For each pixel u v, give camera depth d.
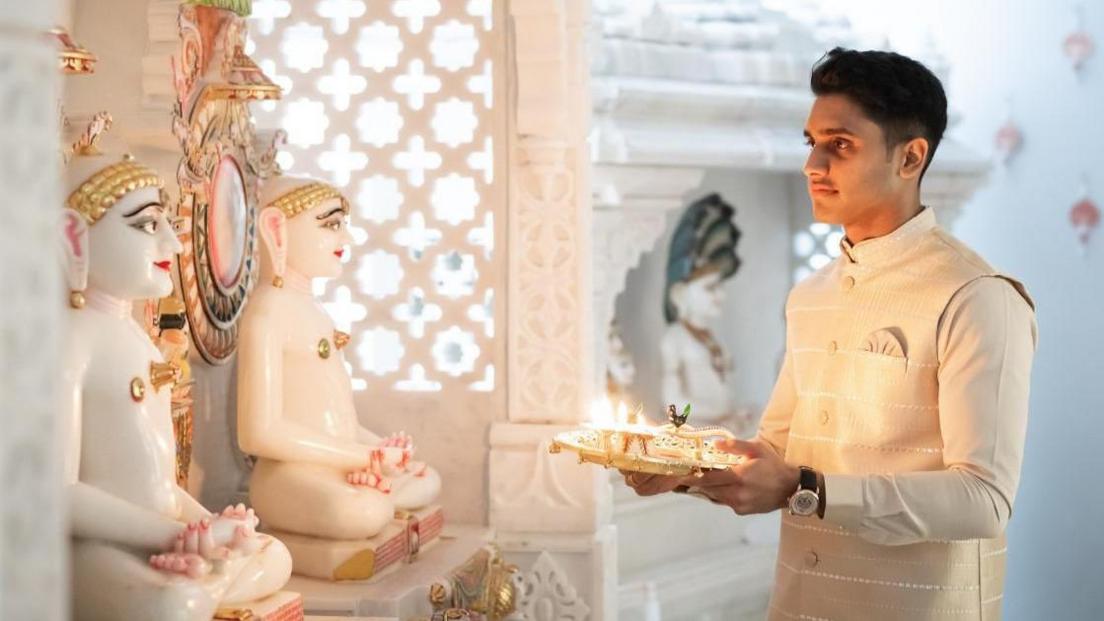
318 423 3.52
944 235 2.54
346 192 4.18
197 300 3.41
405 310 4.18
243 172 3.71
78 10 3.14
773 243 6.57
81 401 2.47
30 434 1.06
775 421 2.86
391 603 3.19
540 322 4.09
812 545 2.64
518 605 4.02
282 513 3.40
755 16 6.04
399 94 4.16
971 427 2.37
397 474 3.66
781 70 5.87
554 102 3.98
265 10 4.21
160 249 2.55
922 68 2.51
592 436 2.44
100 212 2.48
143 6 3.13
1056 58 6.25
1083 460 6.22
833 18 6.36
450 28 4.29
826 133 2.52
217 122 3.47
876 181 2.51
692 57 5.62
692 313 6.17
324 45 4.19
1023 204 6.38
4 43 1.03
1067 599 6.26
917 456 2.50
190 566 2.40
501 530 4.08
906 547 2.52
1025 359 2.42
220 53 3.40
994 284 2.42
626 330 6.23
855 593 2.57
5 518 1.03
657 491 2.50
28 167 1.06
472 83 4.13
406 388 4.18
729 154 5.59
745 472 2.38
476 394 4.13
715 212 6.24
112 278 2.51
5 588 1.03
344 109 4.18
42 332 1.07
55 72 1.12
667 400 6.11
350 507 3.35
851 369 2.57
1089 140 6.17
